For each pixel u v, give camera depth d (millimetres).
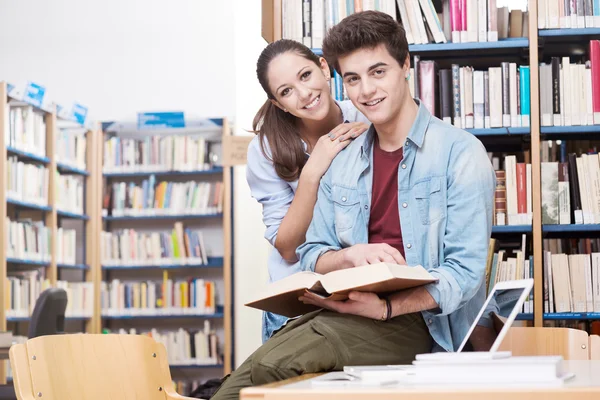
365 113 1855
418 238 1866
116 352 1973
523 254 3742
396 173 1928
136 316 7473
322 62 2494
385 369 1177
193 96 7898
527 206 3748
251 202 7363
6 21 8086
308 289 1680
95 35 8016
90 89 7977
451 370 1065
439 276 1706
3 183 6156
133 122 7656
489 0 3754
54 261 6969
